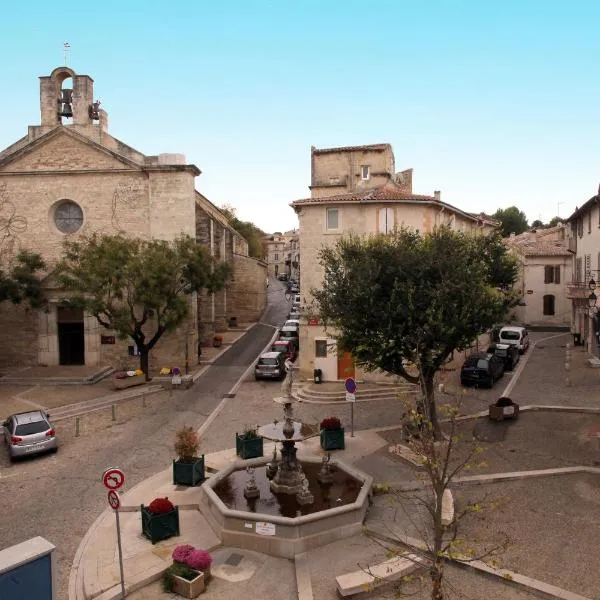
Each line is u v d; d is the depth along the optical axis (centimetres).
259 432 1564
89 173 3466
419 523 1380
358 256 2009
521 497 1510
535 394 2627
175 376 2997
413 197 2955
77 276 2988
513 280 2817
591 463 1734
